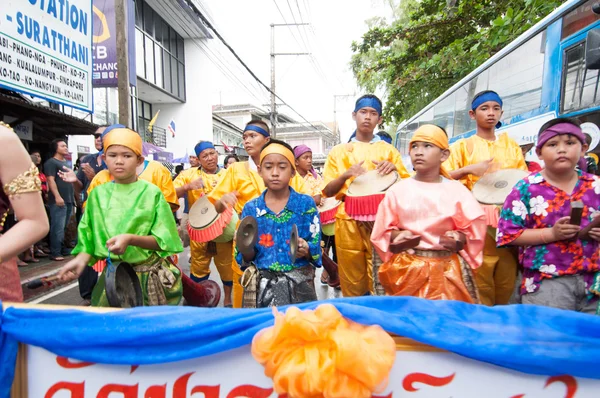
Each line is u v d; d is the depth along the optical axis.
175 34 23.22
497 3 10.89
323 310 1.33
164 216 2.95
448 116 9.98
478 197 3.60
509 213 2.64
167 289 3.02
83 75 7.99
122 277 2.37
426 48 13.15
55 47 7.05
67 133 9.92
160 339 1.47
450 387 1.43
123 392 1.54
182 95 24.17
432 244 2.39
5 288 2.17
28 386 1.58
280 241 2.87
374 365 1.23
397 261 2.46
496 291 3.79
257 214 2.93
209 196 4.28
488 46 9.20
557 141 2.46
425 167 2.50
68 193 8.09
